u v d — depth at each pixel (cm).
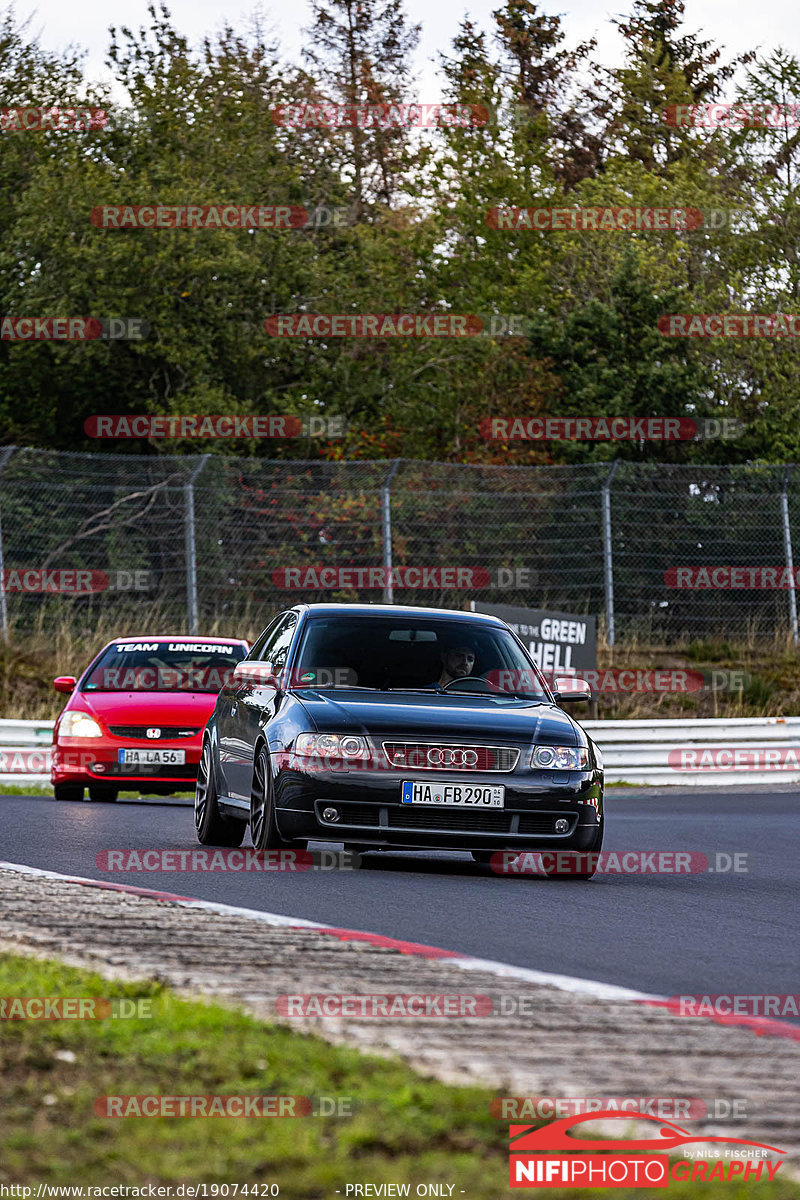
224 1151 1370
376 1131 1426
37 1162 1331
